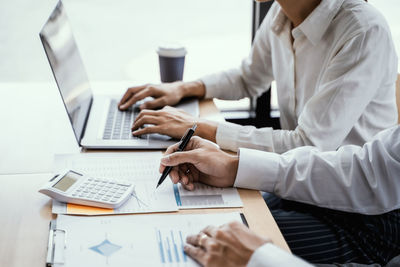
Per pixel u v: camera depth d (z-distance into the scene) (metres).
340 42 1.25
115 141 1.19
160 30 2.53
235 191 1.01
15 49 2.40
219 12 2.66
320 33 1.31
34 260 0.76
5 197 0.93
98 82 1.76
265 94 2.05
